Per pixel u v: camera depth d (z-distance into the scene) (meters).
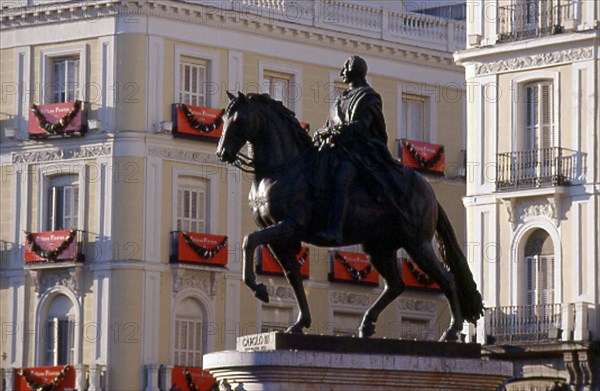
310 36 124.00
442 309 127.88
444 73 130.12
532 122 108.25
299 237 48.50
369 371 47.19
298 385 46.34
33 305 118.56
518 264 107.56
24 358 118.44
